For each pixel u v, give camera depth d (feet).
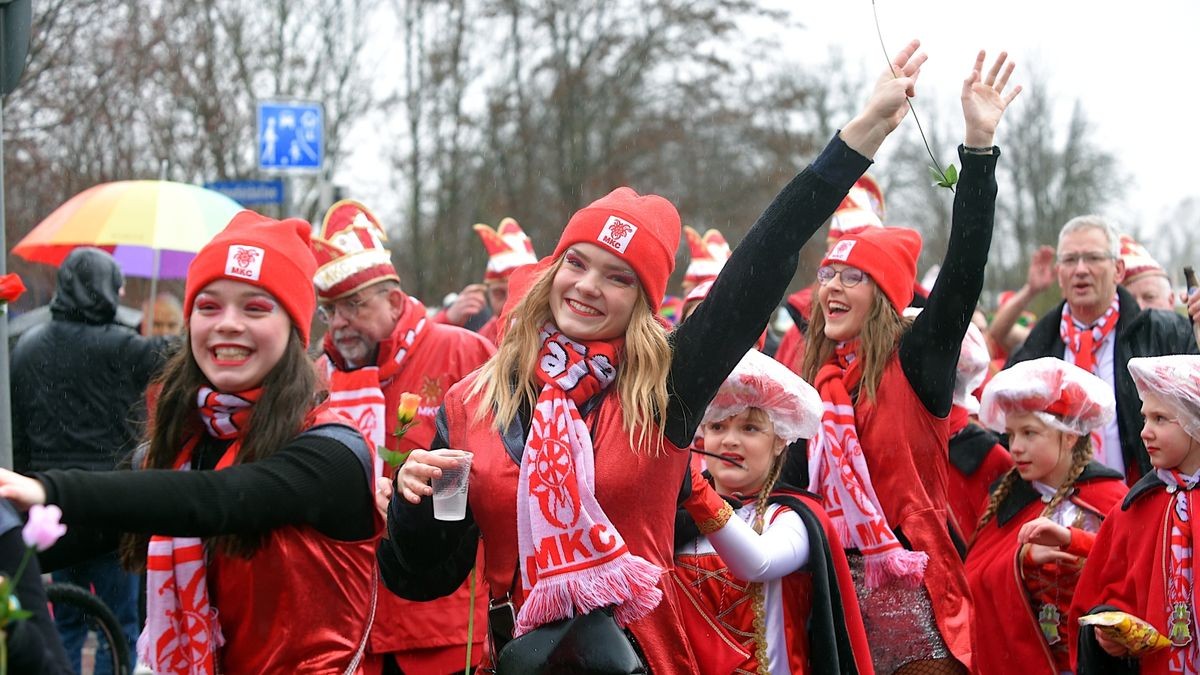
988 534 26.94
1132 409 30.96
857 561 24.00
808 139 128.98
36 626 12.45
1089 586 23.66
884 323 24.71
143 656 17.58
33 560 12.82
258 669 17.54
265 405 17.71
